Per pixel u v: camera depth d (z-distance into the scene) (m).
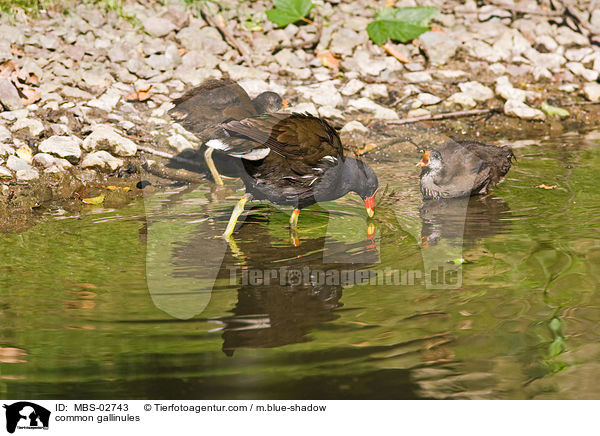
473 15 16.56
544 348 5.71
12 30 13.34
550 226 8.55
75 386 5.21
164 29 14.43
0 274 7.20
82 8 14.54
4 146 10.59
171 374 5.37
